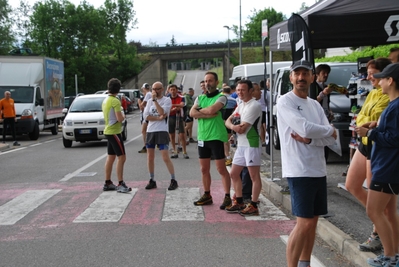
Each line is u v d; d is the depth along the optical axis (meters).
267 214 7.32
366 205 4.93
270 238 6.13
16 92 21.44
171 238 6.16
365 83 7.69
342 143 10.84
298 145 4.45
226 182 7.63
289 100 4.54
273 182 9.02
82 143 19.00
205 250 5.68
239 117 7.12
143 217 7.20
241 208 7.40
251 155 7.05
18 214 7.48
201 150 7.74
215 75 7.43
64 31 61.50
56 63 24.64
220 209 7.66
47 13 60.38
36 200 8.45
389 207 4.89
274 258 5.39
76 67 61.31
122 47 74.25
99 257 5.47
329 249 5.72
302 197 4.42
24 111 20.58
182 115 13.77
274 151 14.30
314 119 4.55
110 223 6.89
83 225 6.80
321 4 7.71
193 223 6.86
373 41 7.13
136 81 73.88
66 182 10.19
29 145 18.86
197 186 9.59
